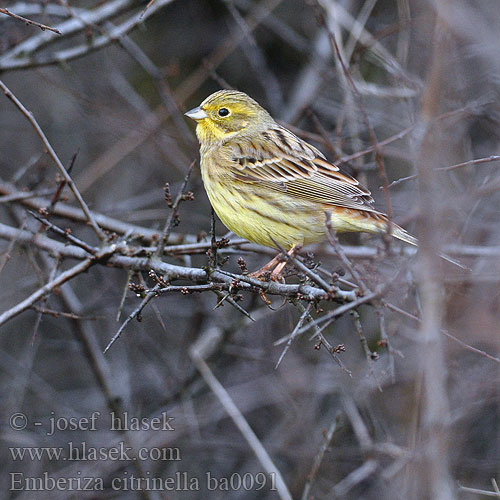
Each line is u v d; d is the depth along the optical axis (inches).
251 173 410.0
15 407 536.7
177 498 525.7
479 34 426.9
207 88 689.0
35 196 436.8
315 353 538.0
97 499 490.3
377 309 337.7
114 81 621.0
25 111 359.3
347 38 624.4
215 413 545.3
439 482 214.8
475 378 448.1
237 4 652.1
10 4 540.1
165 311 593.3
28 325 616.7
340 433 524.1
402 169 532.7
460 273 386.0
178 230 611.2
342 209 400.8
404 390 497.0
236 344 570.6
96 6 519.8
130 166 647.1
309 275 280.7
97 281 607.5
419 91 426.9
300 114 550.6
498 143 486.3
